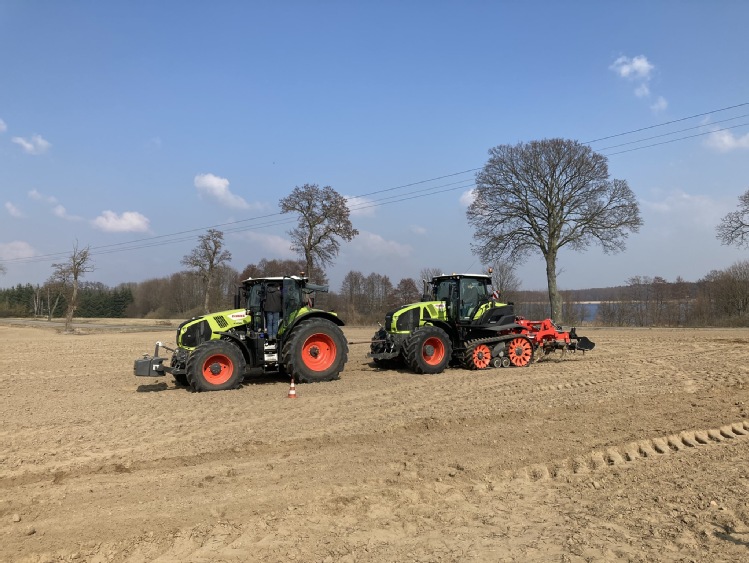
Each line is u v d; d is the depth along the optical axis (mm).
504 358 14648
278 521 4871
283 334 12531
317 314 13008
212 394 11039
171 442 7402
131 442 7410
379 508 5168
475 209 37312
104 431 8016
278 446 7203
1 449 7133
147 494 5516
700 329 31188
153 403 10125
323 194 41938
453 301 14602
